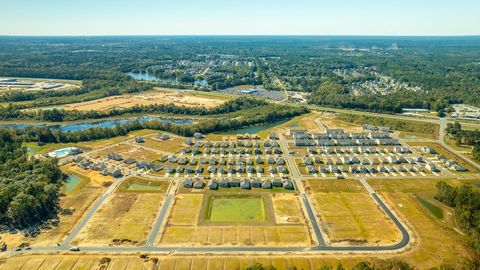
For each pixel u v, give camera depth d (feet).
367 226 462.60
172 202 524.52
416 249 415.44
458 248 416.87
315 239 433.89
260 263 370.73
